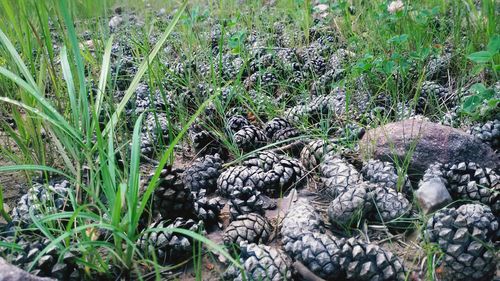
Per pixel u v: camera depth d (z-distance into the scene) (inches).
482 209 9.0
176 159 13.2
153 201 10.0
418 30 16.1
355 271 8.3
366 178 11.2
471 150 11.2
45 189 10.6
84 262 8.4
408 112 13.6
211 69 14.9
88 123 10.0
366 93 14.8
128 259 8.8
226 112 14.9
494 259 8.2
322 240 8.6
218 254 9.3
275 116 14.5
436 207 9.7
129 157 12.4
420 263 9.0
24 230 9.4
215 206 10.4
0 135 14.1
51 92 14.1
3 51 12.3
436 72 15.5
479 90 12.0
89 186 11.0
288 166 11.6
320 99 14.3
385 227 9.8
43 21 11.5
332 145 12.1
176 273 9.1
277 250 9.0
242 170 11.3
